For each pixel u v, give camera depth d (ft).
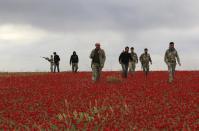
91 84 90.27
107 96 68.18
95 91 75.25
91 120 47.73
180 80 97.76
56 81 100.99
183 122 44.68
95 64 95.09
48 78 111.24
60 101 64.18
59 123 45.11
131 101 61.62
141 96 66.85
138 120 46.01
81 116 49.49
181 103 58.34
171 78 94.48
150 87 80.33
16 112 54.54
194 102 59.06
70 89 80.02
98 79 95.96
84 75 123.65
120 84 88.94
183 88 77.41
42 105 61.05
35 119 49.98
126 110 53.52
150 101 60.80
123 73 109.19
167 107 54.85
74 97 67.82
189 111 51.57
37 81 101.24
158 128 42.19
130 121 45.78
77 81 100.48
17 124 47.57
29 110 57.26
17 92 77.05
